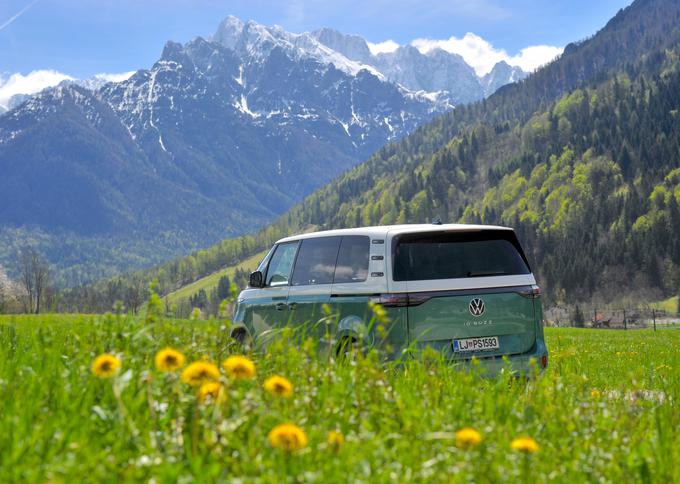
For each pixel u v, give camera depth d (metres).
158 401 3.67
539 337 7.88
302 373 4.73
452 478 2.90
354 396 4.25
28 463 2.68
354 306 7.71
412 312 7.45
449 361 7.37
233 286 4.93
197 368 2.96
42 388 3.80
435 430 3.74
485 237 7.95
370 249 7.77
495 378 7.11
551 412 4.56
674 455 3.97
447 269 7.66
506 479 2.99
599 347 21.41
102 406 3.54
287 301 8.79
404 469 3.10
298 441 2.62
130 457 2.98
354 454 3.07
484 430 3.67
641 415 4.95
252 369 3.05
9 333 6.13
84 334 4.88
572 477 3.33
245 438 3.41
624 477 3.55
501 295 7.74
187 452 3.03
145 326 4.65
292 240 9.30
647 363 13.15
